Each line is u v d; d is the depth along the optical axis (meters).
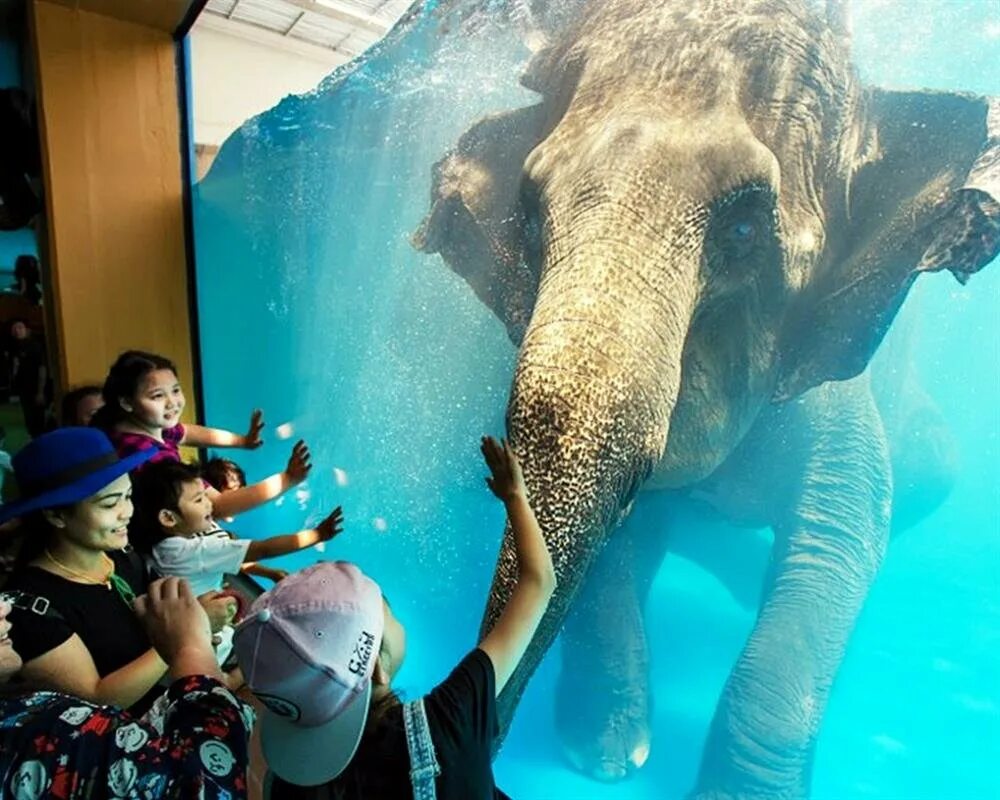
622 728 3.57
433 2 5.60
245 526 7.49
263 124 7.11
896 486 4.75
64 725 1.18
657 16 3.12
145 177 5.69
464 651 5.57
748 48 2.92
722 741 3.19
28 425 6.75
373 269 9.02
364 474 9.26
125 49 5.45
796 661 3.22
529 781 3.75
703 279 2.82
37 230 6.67
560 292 2.51
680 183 2.61
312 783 1.22
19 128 5.51
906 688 5.27
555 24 4.04
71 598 1.75
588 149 2.77
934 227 2.75
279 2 5.93
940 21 3.71
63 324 5.63
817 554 3.44
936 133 2.88
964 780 4.47
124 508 1.83
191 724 1.22
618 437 2.31
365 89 7.11
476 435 7.30
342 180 8.58
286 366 11.04
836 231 3.05
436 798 1.21
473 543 7.71
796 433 3.59
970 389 5.34
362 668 1.24
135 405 2.77
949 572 6.29
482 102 6.09
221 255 8.08
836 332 3.09
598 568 3.60
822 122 2.95
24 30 6.03
